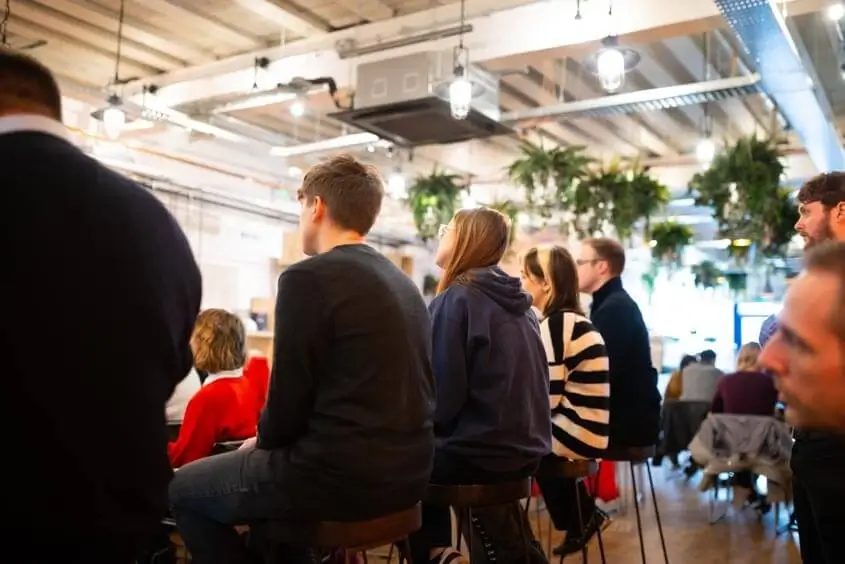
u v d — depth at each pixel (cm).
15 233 100
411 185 796
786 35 400
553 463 256
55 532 99
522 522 229
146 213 114
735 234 642
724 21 410
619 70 399
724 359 1301
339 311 166
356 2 480
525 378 214
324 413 166
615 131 752
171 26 523
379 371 167
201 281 126
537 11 456
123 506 105
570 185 650
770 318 213
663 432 692
